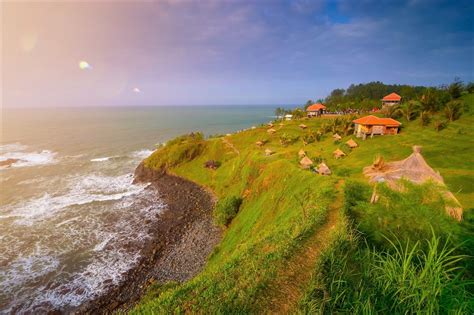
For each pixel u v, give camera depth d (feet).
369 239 40.88
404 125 193.98
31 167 231.09
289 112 407.85
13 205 145.89
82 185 186.19
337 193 64.23
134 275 87.97
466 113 183.93
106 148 322.55
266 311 27.86
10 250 101.86
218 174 186.39
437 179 55.57
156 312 33.88
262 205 102.37
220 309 30.30
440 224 42.91
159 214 137.49
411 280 20.59
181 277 85.97
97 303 75.77
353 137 191.52
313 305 24.49
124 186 186.91
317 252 36.63
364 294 23.29
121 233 116.47
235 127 577.43
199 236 112.98
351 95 459.32
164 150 226.79
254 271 35.91
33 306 74.69
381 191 53.67
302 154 157.48
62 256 98.53
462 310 17.44
